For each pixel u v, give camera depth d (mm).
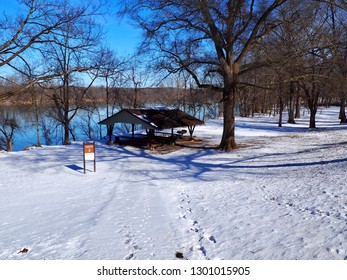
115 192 9320
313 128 28969
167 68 17406
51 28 13320
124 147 20516
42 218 6992
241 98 52844
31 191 9766
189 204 7699
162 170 12742
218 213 6793
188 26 15984
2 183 10992
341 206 6375
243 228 5738
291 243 4891
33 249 5211
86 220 6703
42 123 38500
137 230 5965
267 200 7500
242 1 13969
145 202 8078
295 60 15336
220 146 18203
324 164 11195
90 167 13828
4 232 6148
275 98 44312
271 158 13945
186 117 22797
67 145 21875
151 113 21484
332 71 16797
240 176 10680
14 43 13016
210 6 14398
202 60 17828
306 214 6176
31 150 19375
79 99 35688
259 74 19734
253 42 16453
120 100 42031
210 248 4980
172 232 5809
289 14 15555
